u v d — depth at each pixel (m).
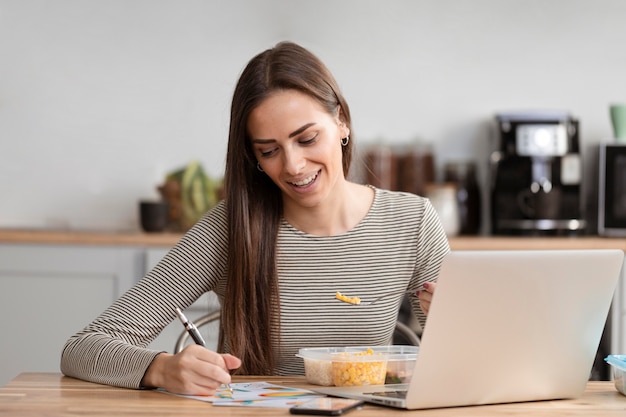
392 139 4.00
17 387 1.65
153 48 3.97
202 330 3.38
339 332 2.02
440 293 1.40
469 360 1.47
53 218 3.96
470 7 4.00
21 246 3.49
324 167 1.85
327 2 3.98
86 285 3.50
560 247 3.53
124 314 1.90
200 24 3.97
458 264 1.40
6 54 3.93
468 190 3.88
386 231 2.07
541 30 4.01
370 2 3.99
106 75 3.96
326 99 1.85
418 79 4.00
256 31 3.98
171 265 2.00
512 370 1.53
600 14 4.02
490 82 4.01
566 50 4.01
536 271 1.48
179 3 3.96
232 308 1.94
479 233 3.94
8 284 3.49
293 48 1.87
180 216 3.75
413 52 4.00
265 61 1.84
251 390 1.62
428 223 2.10
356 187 2.12
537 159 3.73
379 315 2.04
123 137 3.97
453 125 4.01
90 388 1.64
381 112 4.00
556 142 3.74
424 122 4.01
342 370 1.64
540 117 3.75
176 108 3.97
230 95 3.98
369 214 2.07
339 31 3.99
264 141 1.82
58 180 3.96
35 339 3.49
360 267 2.04
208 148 3.98
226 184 1.95
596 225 3.95
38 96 3.95
